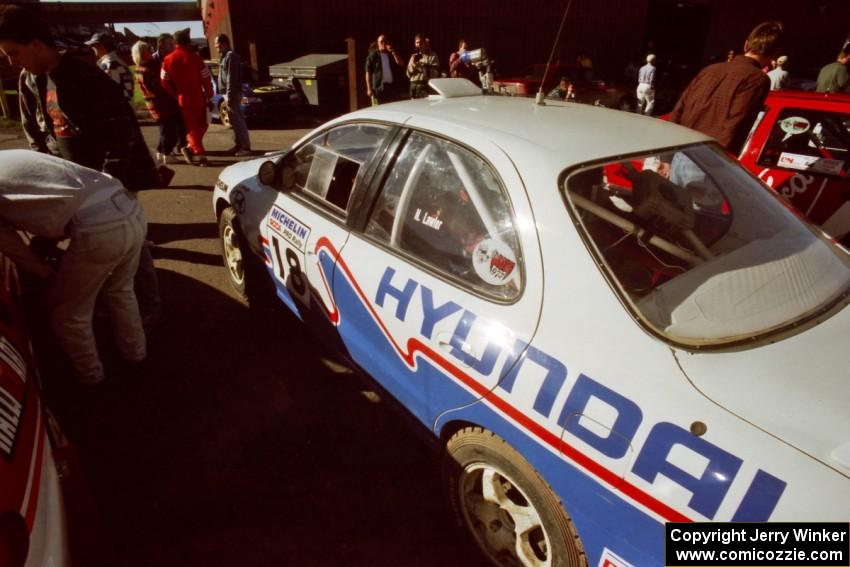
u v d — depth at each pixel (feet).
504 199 6.07
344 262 8.00
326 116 40.57
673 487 4.37
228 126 35.42
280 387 10.11
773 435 4.15
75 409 9.43
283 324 12.10
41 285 12.17
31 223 7.89
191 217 18.67
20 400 5.49
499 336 5.68
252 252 11.24
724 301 5.26
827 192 13.29
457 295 6.24
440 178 6.97
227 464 8.38
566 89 39.50
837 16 76.74
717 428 4.30
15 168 7.82
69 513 5.96
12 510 4.30
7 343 6.17
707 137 7.45
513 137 6.53
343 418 9.38
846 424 4.14
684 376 4.61
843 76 27.17
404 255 7.13
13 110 37.96
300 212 9.31
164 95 23.88
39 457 5.23
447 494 6.95
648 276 5.38
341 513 7.59
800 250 6.16
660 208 6.07
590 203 5.76
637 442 4.58
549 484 5.31
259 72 47.60
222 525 7.37
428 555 7.00
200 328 11.89
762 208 6.70
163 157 24.68
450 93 9.16
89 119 10.05
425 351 6.54
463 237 6.43
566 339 5.19
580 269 5.35
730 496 4.12
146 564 6.81
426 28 53.52
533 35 59.67
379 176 7.83
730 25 71.67
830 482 3.87
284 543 7.14
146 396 9.78
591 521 5.01
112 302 9.54
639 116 8.00
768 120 14.33
